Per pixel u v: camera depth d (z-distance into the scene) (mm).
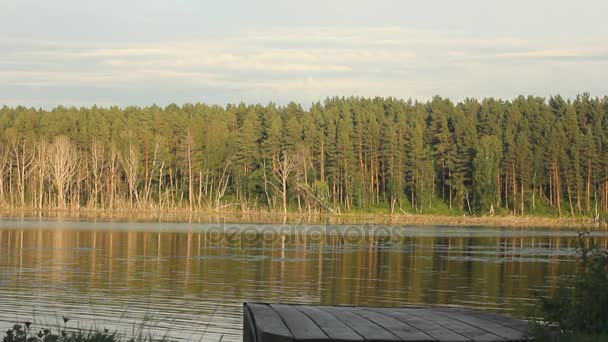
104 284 28719
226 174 126000
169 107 151000
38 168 122000
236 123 139750
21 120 131500
